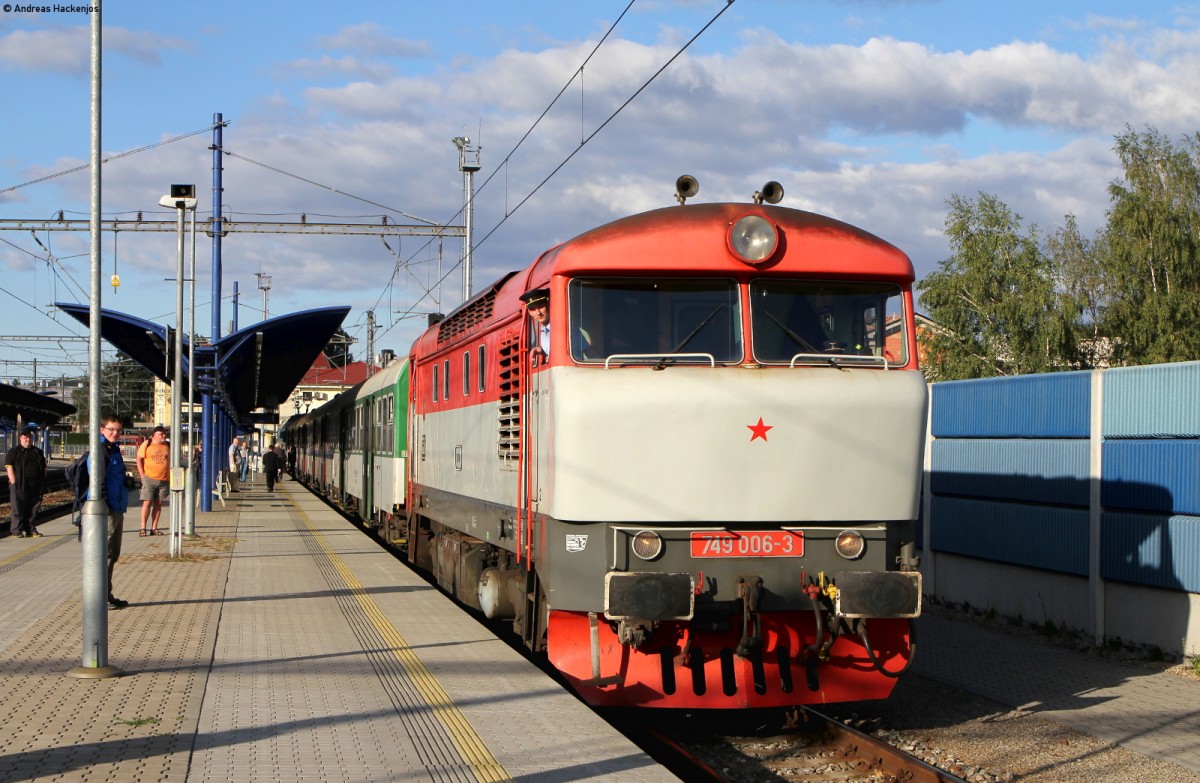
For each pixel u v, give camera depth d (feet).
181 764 21.99
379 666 32.14
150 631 37.70
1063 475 42.63
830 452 28.63
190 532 74.95
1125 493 39.06
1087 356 131.34
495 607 37.37
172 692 28.43
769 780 26.53
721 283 29.37
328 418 123.95
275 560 60.85
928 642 42.32
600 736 24.58
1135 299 131.23
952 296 133.49
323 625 39.37
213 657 33.24
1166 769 26.32
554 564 28.66
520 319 33.68
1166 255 127.95
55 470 187.73
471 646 35.47
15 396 112.37
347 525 87.40
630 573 27.02
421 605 44.55
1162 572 37.27
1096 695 33.55
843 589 27.50
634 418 27.91
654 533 27.78
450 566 46.65
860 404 28.81
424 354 55.98
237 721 25.53
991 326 132.98
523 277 34.68
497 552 39.91
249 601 45.21
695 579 27.91
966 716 31.78
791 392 28.48
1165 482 37.32
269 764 22.12
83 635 30.35
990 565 47.62
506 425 35.65
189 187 66.18
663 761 28.25
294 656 33.55
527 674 31.19
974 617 47.98
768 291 29.48
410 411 60.95
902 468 29.17
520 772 21.85
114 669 30.42
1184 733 29.35
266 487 159.84
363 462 83.71
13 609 42.32
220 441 118.11
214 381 84.02
